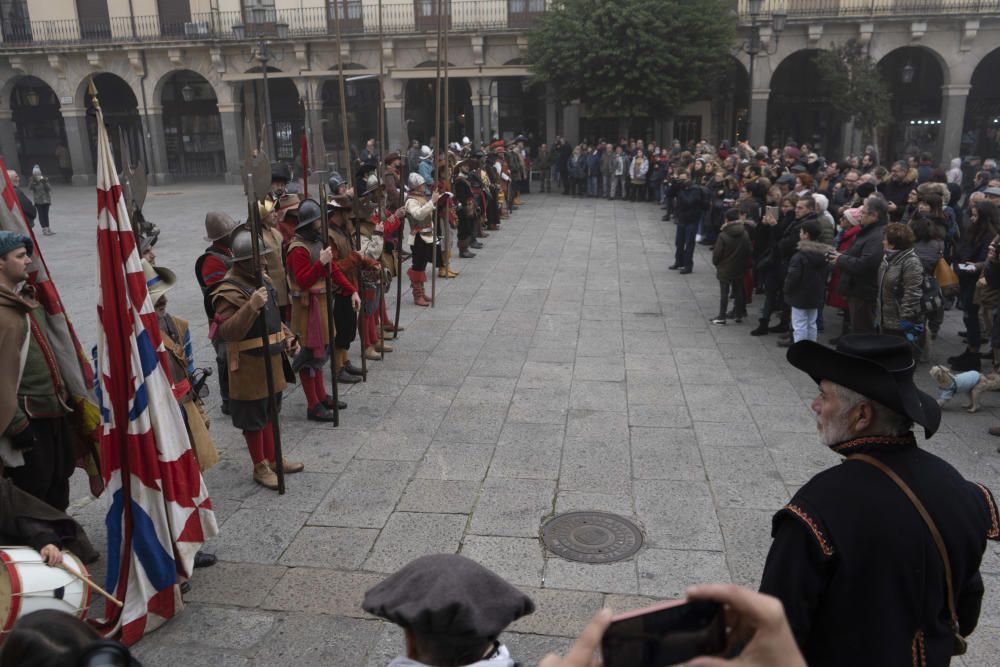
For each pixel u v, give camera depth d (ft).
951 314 33.19
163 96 108.47
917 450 6.99
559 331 30.48
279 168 27.12
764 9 87.20
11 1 101.30
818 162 55.21
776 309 30.17
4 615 10.78
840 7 86.94
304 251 20.33
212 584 14.08
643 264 44.29
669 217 61.67
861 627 6.43
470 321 32.04
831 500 6.60
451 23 92.89
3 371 12.44
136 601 12.71
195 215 68.74
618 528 15.74
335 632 12.75
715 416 21.65
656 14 75.66
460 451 19.53
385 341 29.25
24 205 45.65
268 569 14.53
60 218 69.46
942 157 89.40
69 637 5.95
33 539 11.63
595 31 75.56
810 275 26.21
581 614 13.07
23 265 12.87
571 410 22.17
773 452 19.25
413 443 20.04
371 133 98.53
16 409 12.66
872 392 6.74
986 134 97.09
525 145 91.09
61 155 108.27
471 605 4.95
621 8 75.25
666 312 33.58
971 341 25.68
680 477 17.94
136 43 97.91
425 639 5.04
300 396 23.58
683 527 15.76
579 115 95.14
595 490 17.37
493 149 64.28
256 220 15.65
